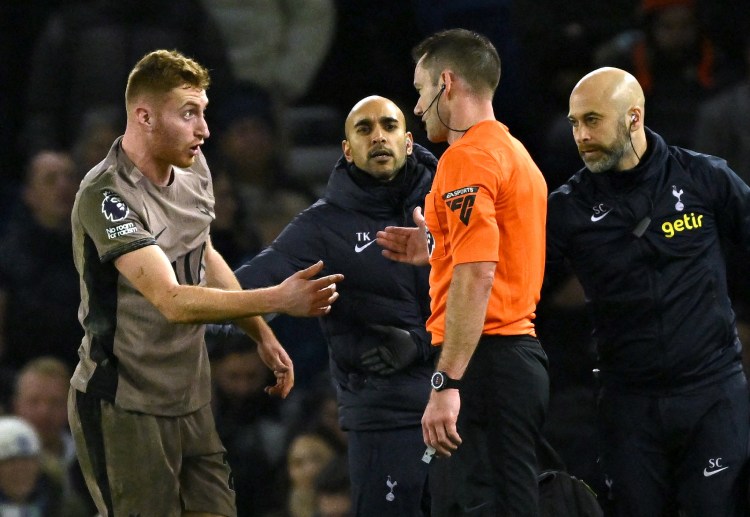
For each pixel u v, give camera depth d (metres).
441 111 18.44
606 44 33.25
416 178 21.42
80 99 34.69
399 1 38.00
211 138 34.81
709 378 20.05
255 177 34.97
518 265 18.14
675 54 31.92
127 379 18.28
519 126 35.75
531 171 18.36
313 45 37.75
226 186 32.69
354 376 21.44
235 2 37.34
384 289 21.17
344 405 21.61
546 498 18.72
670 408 20.12
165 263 17.67
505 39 37.12
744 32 33.44
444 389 17.56
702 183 20.03
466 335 17.50
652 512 20.48
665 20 31.77
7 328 32.00
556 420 27.12
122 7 34.59
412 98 38.16
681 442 20.20
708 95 31.95
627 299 20.03
